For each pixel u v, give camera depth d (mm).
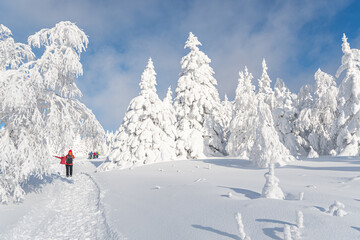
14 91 7676
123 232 5086
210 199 6289
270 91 36562
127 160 23828
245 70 33125
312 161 15398
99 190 10477
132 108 25906
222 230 4176
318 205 4883
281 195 5969
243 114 29250
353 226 3578
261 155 15758
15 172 7883
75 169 25219
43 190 10375
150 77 27641
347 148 22188
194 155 27734
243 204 5305
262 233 3752
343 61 25641
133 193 8867
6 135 8039
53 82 9562
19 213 6781
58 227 6199
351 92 24344
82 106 11891
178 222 5023
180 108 31547
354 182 7738
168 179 11086
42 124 9367
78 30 10625
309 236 3441
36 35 9797
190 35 34188
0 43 9180
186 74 33156
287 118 33844
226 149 30031
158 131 25484
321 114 33625
